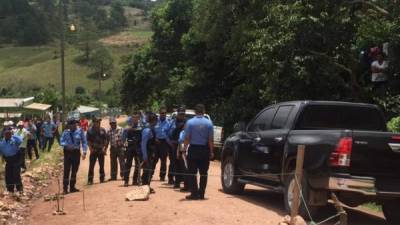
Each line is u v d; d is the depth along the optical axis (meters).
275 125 11.59
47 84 142.62
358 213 11.82
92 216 11.12
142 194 12.46
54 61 165.75
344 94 20.31
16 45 188.88
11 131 16.06
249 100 28.61
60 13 43.31
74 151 15.45
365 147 9.42
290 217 9.03
